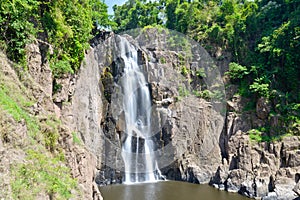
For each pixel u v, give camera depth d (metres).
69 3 18.42
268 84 31.39
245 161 27.97
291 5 36.59
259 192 24.95
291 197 23.20
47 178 10.22
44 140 11.89
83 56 20.03
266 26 37.94
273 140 28.05
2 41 12.84
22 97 12.08
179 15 42.12
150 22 44.72
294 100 30.80
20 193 8.63
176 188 27.34
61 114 16.70
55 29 16.69
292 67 31.56
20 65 13.31
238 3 44.47
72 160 13.12
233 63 35.00
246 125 31.38
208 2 43.72
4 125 9.62
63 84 17.11
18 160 9.38
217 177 28.77
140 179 30.20
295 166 25.75
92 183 15.07
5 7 12.94
